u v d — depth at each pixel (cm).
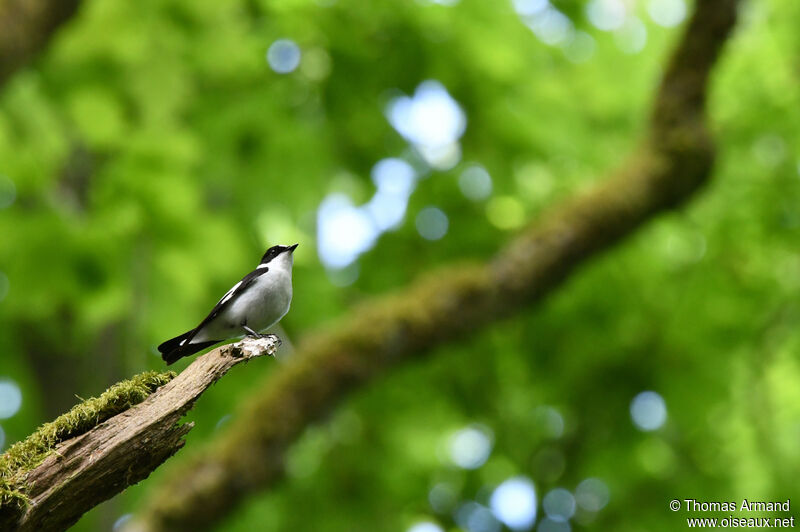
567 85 1483
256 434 1137
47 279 1111
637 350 1401
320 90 1413
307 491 1415
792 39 1466
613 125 1511
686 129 1271
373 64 1383
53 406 1348
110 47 1238
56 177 1284
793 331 1421
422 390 1443
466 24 1327
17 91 1211
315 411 1165
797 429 1488
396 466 1418
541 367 1434
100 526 1234
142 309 1180
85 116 1221
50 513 447
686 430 1398
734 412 1408
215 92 1409
